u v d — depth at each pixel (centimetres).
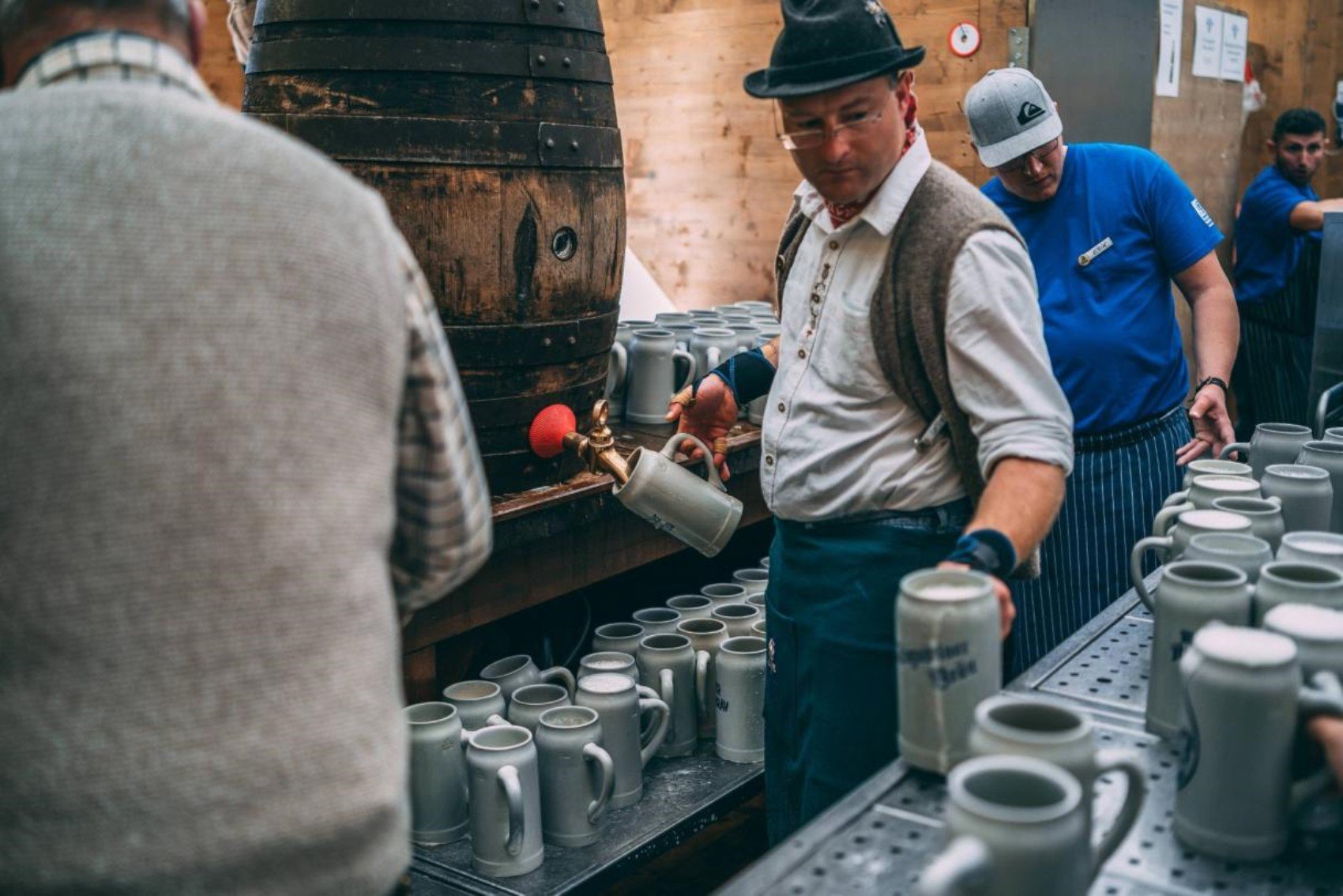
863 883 94
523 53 202
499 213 202
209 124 90
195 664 84
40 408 83
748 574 271
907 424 150
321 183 92
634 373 270
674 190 471
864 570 152
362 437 92
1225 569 124
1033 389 136
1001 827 81
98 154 87
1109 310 244
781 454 160
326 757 88
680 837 201
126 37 95
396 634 97
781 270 172
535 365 211
